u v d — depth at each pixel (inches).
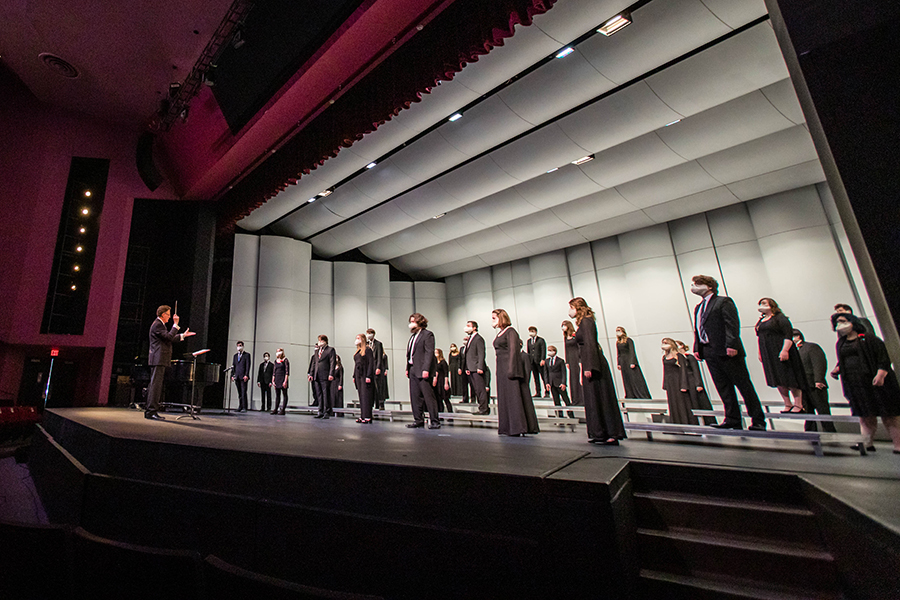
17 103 451.2
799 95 79.1
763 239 393.7
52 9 309.3
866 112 62.7
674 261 446.6
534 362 417.4
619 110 309.1
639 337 452.1
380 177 406.6
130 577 57.0
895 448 133.3
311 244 555.5
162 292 550.3
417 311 622.5
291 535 101.3
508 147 366.9
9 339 417.7
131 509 124.6
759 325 215.0
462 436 184.9
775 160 353.4
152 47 340.5
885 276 58.9
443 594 84.8
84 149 459.8
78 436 176.4
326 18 241.8
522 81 295.7
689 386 245.1
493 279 602.9
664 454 123.8
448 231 499.8
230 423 230.7
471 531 85.2
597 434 153.0
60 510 152.8
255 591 46.9
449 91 290.5
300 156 354.0
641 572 87.1
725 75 270.4
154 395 231.1
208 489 117.4
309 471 104.7
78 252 462.6
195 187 438.0
